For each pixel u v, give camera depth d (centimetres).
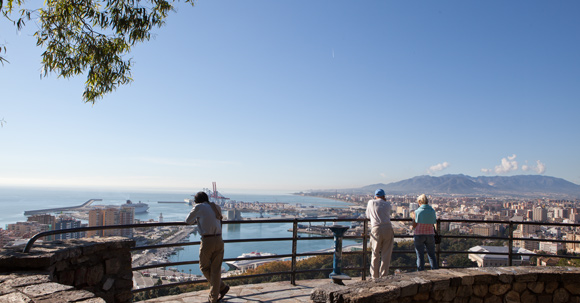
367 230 562
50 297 226
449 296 337
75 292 238
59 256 321
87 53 515
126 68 555
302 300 447
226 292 446
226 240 440
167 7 524
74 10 492
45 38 497
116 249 399
